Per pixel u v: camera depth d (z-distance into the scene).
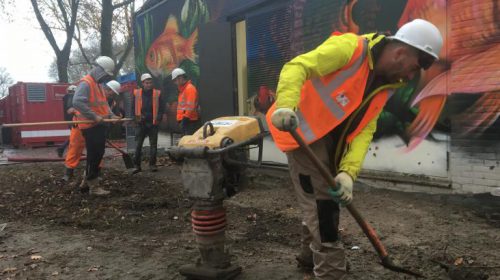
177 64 11.34
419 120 5.68
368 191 6.25
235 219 5.13
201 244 3.30
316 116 2.75
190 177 3.20
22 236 4.71
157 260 3.89
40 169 9.64
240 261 3.80
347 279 3.38
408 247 4.03
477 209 5.08
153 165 8.88
